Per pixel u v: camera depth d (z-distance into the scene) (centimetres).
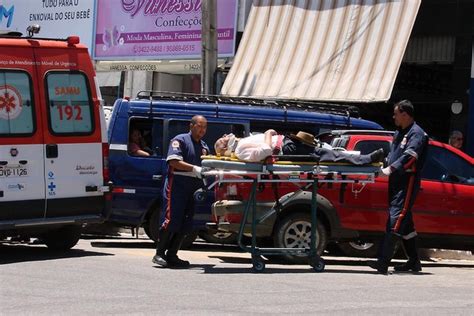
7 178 1180
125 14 2397
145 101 1457
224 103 1515
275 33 1969
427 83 1891
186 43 2286
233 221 1238
